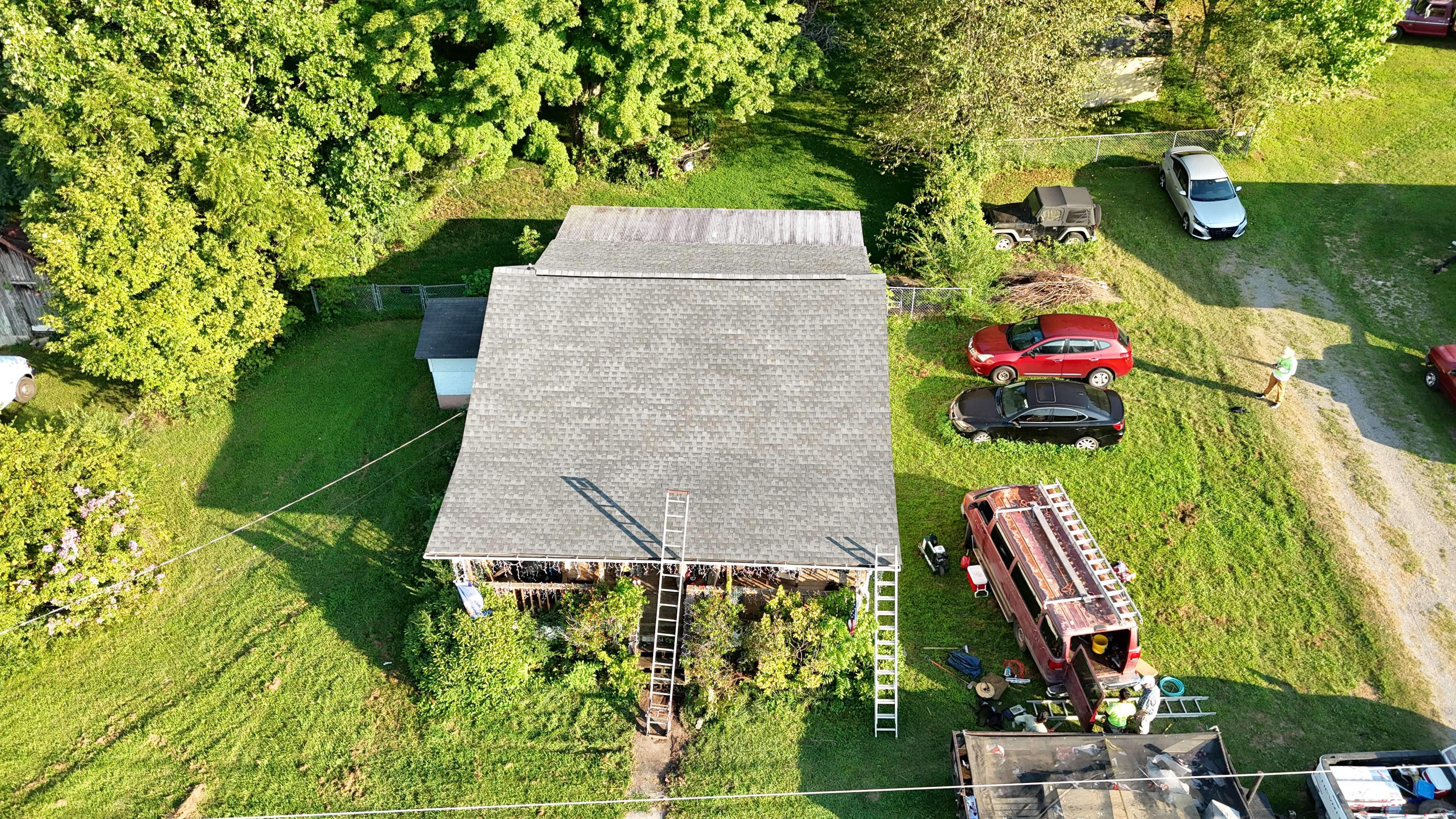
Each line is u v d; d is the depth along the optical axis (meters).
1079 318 27.08
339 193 29.02
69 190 23.94
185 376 25.88
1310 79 32.88
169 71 26.05
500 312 22.72
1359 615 21.25
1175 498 23.98
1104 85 36.19
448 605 20.95
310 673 21.39
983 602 22.30
